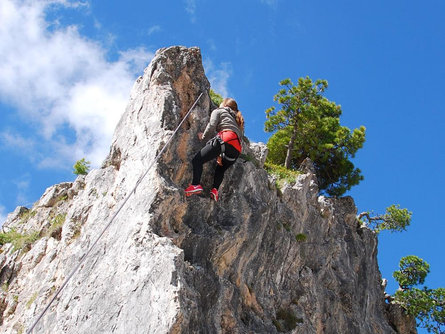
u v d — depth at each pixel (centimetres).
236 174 1264
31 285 1236
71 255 1142
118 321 896
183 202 1069
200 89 1293
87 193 1286
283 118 2470
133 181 1127
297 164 2536
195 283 1020
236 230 1169
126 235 1022
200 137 1199
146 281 916
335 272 1727
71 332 952
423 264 2430
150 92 1272
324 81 2531
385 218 2416
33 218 1577
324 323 1498
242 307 1204
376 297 2056
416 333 2189
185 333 856
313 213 1698
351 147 2481
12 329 1116
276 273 1396
